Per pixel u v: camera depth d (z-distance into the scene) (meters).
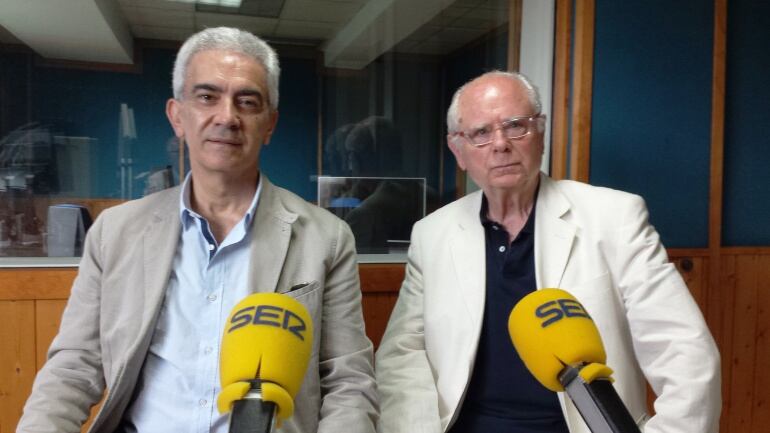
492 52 2.24
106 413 1.02
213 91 1.02
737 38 1.88
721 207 1.88
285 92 4.03
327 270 1.13
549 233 1.32
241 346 0.71
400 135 4.12
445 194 2.64
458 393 1.26
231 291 1.06
